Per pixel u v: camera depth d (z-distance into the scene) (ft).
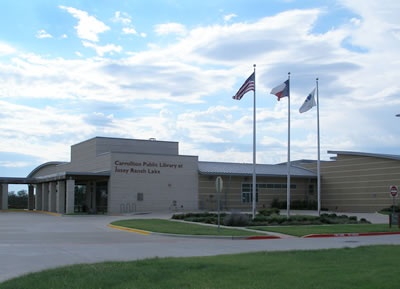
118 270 31.81
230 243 62.03
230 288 26.35
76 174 148.56
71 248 54.03
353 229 84.12
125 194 158.51
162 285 27.22
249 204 185.57
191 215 113.60
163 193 165.89
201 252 50.11
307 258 39.34
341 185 186.91
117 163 158.20
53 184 167.63
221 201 178.40
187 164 172.35
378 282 27.71
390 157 166.20
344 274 30.60
